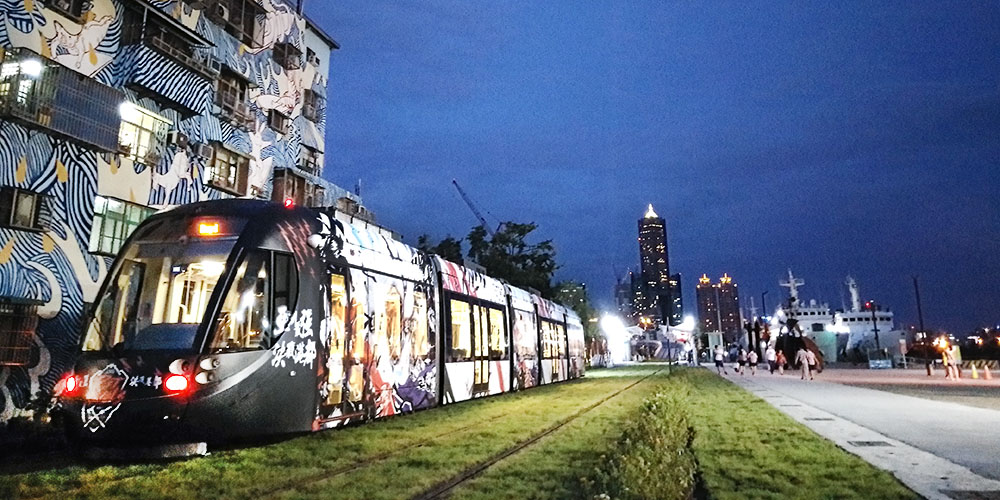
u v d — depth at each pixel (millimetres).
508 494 6137
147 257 9609
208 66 19828
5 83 14281
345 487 6410
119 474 7180
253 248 9547
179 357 8484
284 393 9352
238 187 21797
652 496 5199
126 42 17422
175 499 5980
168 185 18422
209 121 20422
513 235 44375
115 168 16797
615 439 9484
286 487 6508
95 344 9039
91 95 15852
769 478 6504
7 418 14039
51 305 15031
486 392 17688
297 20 25875
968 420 11750
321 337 10156
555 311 27250
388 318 12547
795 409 13898
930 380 27422
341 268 11062
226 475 6984
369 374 11617
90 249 16016
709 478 6570
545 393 19672
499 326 19438
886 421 11562
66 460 8836
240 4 22156
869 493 5801
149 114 18078
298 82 26047
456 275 16594
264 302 9422
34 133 14945
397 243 13766
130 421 8188
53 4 15359
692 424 10945
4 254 14242
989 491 5844
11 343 14148
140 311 9188
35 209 14906
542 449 8688
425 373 14047
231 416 8656
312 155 27031
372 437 9852
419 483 6562
